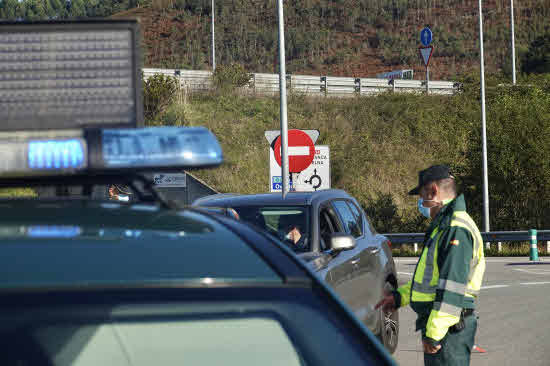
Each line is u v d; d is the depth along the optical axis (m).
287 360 3.33
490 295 24.84
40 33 3.77
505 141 51.34
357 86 83.69
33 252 3.42
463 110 78.00
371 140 73.12
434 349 8.30
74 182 3.99
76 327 3.08
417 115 76.50
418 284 8.62
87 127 3.82
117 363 3.14
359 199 63.75
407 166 69.69
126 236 3.78
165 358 3.22
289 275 3.58
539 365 14.70
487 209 49.06
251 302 3.39
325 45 199.62
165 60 190.75
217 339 3.29
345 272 12.40
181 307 3.25
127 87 3.87
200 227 4.14
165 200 4.37
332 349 3.37
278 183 28.62
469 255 8.27
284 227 12.97
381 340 14.26
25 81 3.74
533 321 19.70
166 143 3.68
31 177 3.63
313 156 28.19
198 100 73.94
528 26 196.38
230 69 78.56
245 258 3.73
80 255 3.47
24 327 3.01
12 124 3.72
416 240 47.69
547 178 50.50
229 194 15.17
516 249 45.31
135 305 3.18
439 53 190.12
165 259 3.55
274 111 74.25
